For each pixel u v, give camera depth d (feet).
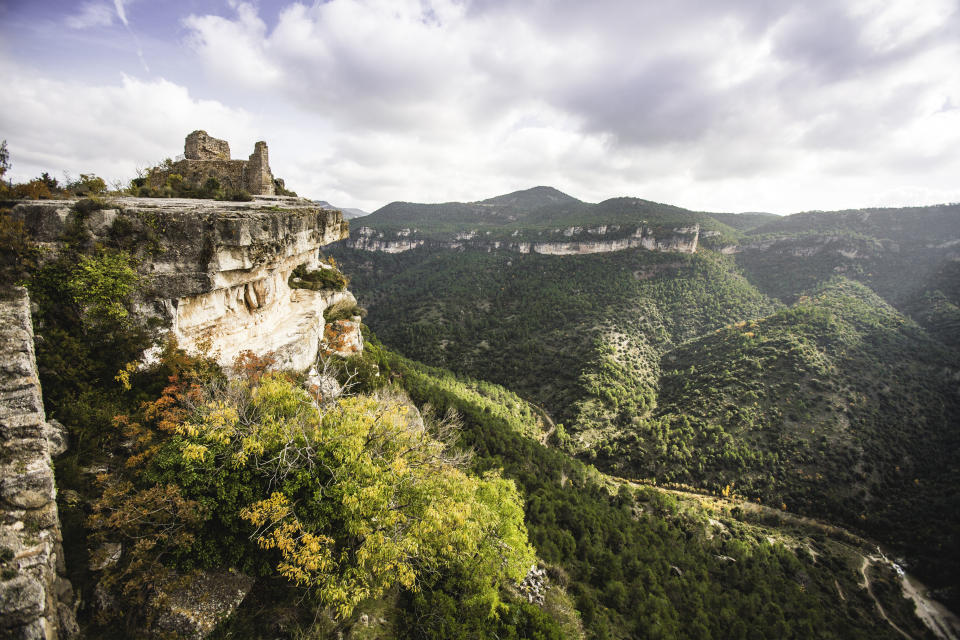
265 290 63.77
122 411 37.40
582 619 63.36
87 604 27.68
